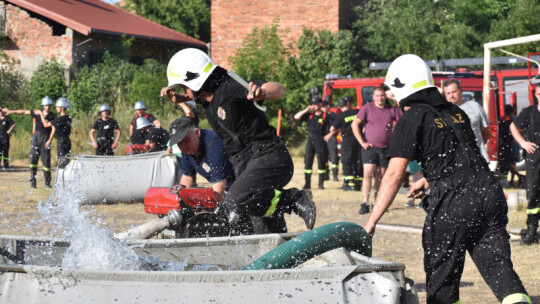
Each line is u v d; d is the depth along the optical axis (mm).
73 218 3982
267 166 4691
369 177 10164
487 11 29422
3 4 26172
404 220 9547
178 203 5219
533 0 26859
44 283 2762
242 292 2742
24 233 7414
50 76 24766
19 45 26078
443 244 3695
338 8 27703
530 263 6371
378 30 28172
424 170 3809
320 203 11539
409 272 6066
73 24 24969
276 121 24859
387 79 3982
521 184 13781
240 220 5262
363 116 10234
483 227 3684
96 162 10922
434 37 28297
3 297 2748
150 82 23453
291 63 26438
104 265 3736
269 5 28547
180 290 2736
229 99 4594
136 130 13414
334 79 18078
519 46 25875
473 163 3730
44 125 13414
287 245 3357
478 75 15898
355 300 2770
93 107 22969
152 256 3865
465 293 5270
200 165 5086
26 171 17344
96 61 26125
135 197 11031
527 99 16969
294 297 2746
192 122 4980
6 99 24312
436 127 3734
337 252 3453
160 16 45562
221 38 29312
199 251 3922
